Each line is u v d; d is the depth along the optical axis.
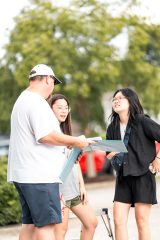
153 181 9.77
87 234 10.10
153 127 9.63
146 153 9.68
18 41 28.14
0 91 29.33
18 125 8.58
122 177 9.80
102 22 27.95
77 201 10.03
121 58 29.06
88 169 29.09
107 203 19.72
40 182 8.40
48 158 8.50
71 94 28.03
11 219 15.23
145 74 29.53
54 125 8.55
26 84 27.05
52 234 8.54
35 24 28.03
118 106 9.83
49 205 8.41
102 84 29.12
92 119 31.64
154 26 30.05
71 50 27.50
